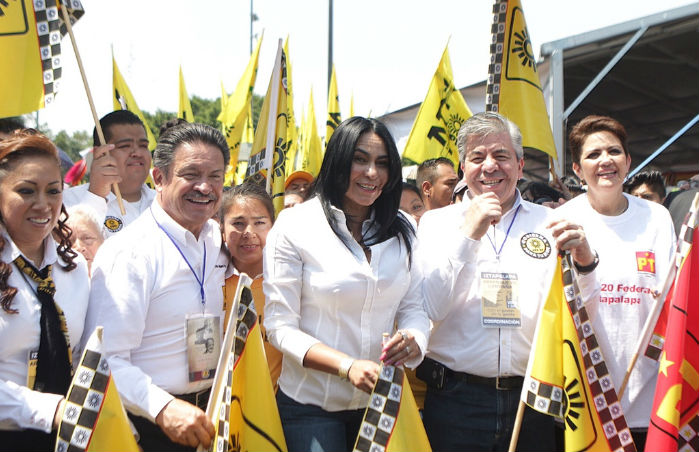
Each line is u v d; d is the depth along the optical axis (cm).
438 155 561
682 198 402
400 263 272
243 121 716
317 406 267
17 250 230
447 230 307
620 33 742
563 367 268
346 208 275
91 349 219
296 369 270
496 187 295
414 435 244
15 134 238
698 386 268
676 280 266
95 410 216
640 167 928
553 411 264
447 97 569
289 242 263
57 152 242
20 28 337
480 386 290
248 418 246
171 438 236
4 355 225
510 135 299
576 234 272
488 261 296
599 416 264
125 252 250
